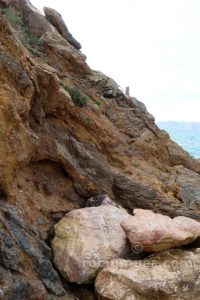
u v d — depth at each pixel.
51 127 12.17
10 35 10.89
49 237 9.96
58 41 18.75
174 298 8.16
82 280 8.83
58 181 11.74
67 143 12.44
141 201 13.40
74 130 13.18
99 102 17.47
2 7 19.12
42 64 16.48
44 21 20.28
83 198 12.15
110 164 14.31
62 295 8.28
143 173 14.76
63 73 17.61
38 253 8.46
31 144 10.50
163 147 18.72
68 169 11.86
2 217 8.31
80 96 13.94
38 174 11.29
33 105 11.43
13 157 9.58
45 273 8.25
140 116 18.83
